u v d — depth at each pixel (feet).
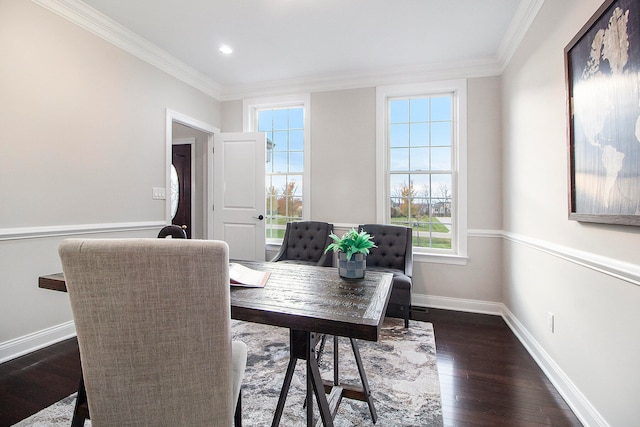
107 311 2.66
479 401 5.46
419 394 5.64
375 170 11.48
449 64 10.48
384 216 11.44
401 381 6.06
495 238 10.22
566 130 5.45
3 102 6.45
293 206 12.96
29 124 6.88
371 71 11.25
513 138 8.79
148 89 9.85
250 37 9.20
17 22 6.65
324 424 3.53
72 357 6.82
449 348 7.50
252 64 10.94
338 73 11.57
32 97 6.92
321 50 9.91
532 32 7.31
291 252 11.46
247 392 5.66
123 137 9.03
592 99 4.67
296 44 9.57
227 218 12.88
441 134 11.14
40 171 7.08
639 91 3.65
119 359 2.74
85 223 8.02
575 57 5.16
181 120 11.17
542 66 6.73
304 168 12.34
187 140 15.05
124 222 9.06
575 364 5.30
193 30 8.85
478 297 10.39
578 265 5.23
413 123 11.43
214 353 2.77
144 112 9.71
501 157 10.11
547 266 6.48
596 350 4.71
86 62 8.00
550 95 6.33
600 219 4.46
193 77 11.60
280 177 13.17
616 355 4.25
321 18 8.23
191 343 2.72
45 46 7.14
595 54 4.57
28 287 6.95
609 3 4.17
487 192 10.30
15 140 6.64
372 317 3.17
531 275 7.38
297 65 11.00
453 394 5.65
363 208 11.64
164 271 2.57
